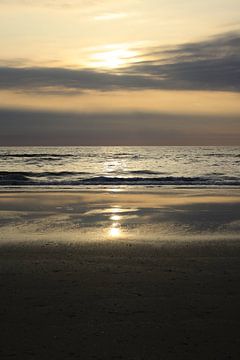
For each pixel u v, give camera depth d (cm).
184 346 414
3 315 491
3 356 395
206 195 1880
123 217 1257
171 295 557
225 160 6462
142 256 773
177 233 1000
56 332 446
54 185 2514
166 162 6006
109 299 542
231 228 1066
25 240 913
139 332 445
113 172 3906
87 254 789
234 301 534
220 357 393
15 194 1902
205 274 654
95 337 434
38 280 624
